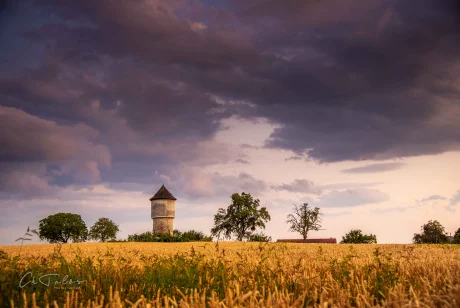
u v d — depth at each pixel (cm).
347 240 9594
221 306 726
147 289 977
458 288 748
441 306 684
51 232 9388
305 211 9450
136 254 1778
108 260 1323
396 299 698
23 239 1053
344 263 1196
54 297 891
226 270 1133
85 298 899
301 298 762
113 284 1022
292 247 3228
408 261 1388
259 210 10588
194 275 1045
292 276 1040
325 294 808
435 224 9875
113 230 11394
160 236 7856
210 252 2220
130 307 777
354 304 798
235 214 10438
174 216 8594
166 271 1112
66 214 9669
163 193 8550
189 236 8112
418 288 917
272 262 1444
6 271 977
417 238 9975
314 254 2125
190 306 728
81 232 9656
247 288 954
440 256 1897
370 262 1345
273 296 730
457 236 8031
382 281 992
